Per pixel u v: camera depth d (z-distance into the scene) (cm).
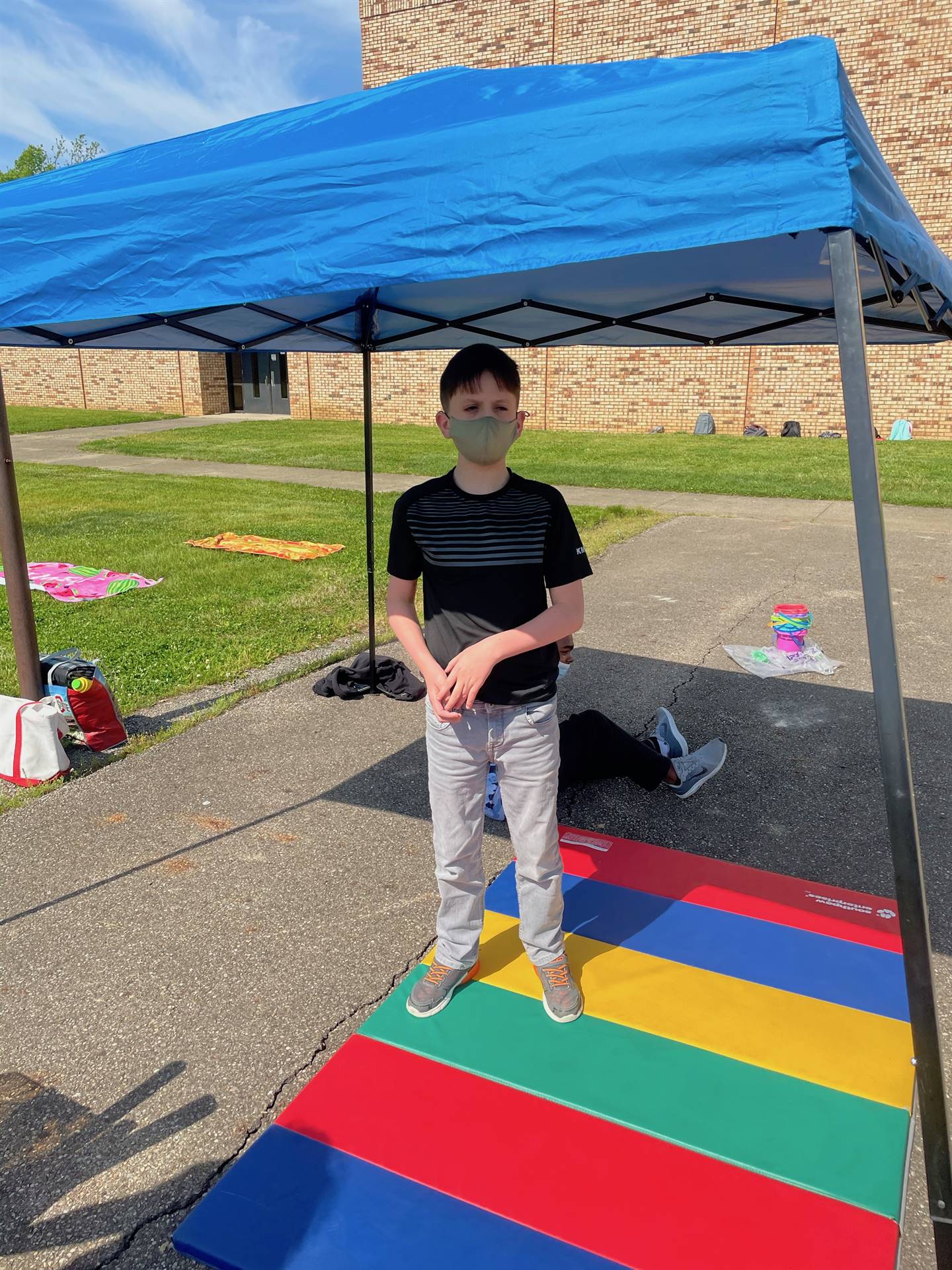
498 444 208
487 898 308
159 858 348
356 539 975
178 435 2066
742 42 1705
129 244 238
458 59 1962
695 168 175
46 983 277
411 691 515
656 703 505
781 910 299
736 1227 185
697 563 858
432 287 359
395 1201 193
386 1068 230
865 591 177
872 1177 196
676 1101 217
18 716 410
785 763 430
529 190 190
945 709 493
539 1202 191
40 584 778
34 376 2802
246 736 464
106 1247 193
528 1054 233
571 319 427
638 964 269
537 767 227
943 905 308
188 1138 221
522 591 218
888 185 209
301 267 215
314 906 316
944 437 1767
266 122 296
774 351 1864
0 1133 223
